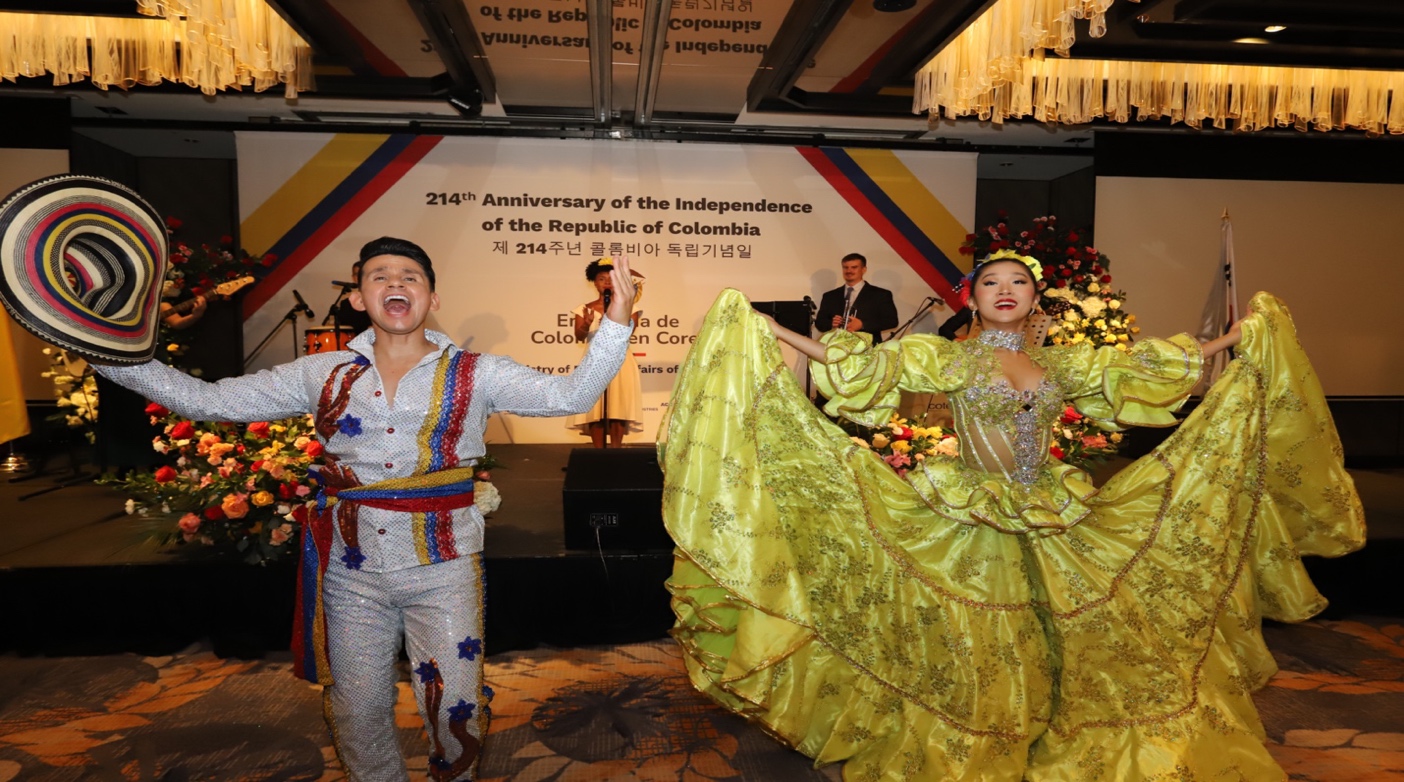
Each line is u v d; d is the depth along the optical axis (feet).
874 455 9.79
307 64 18.75
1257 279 25.44
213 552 13.74
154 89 21.80
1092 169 27.86
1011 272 9.54
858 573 9.66
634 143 25.66
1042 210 32.19
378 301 7.54
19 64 17.48
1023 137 25.86
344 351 7.91
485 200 25.34
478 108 21.91
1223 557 9.59
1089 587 9.22
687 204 25.89
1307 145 25.25
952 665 9.05
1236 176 25.25
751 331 9.61
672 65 19.58
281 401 7.75
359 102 23.02
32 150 22.63
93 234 6.74
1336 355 25.62
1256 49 17.39
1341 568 14.83
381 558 7.41
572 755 10.19
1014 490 9.22
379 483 7.47
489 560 13.48
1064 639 9.08
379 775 7.70
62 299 6.47
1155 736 8.89
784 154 25.99
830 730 9.88
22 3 15.71
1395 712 11.35
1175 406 9.97
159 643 13.17
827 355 9.56
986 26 16.11
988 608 9.13
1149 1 14.98
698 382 9.53
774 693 9.47
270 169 24.62
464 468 7.85
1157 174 25.14
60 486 19.89
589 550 13.82
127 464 19.53
